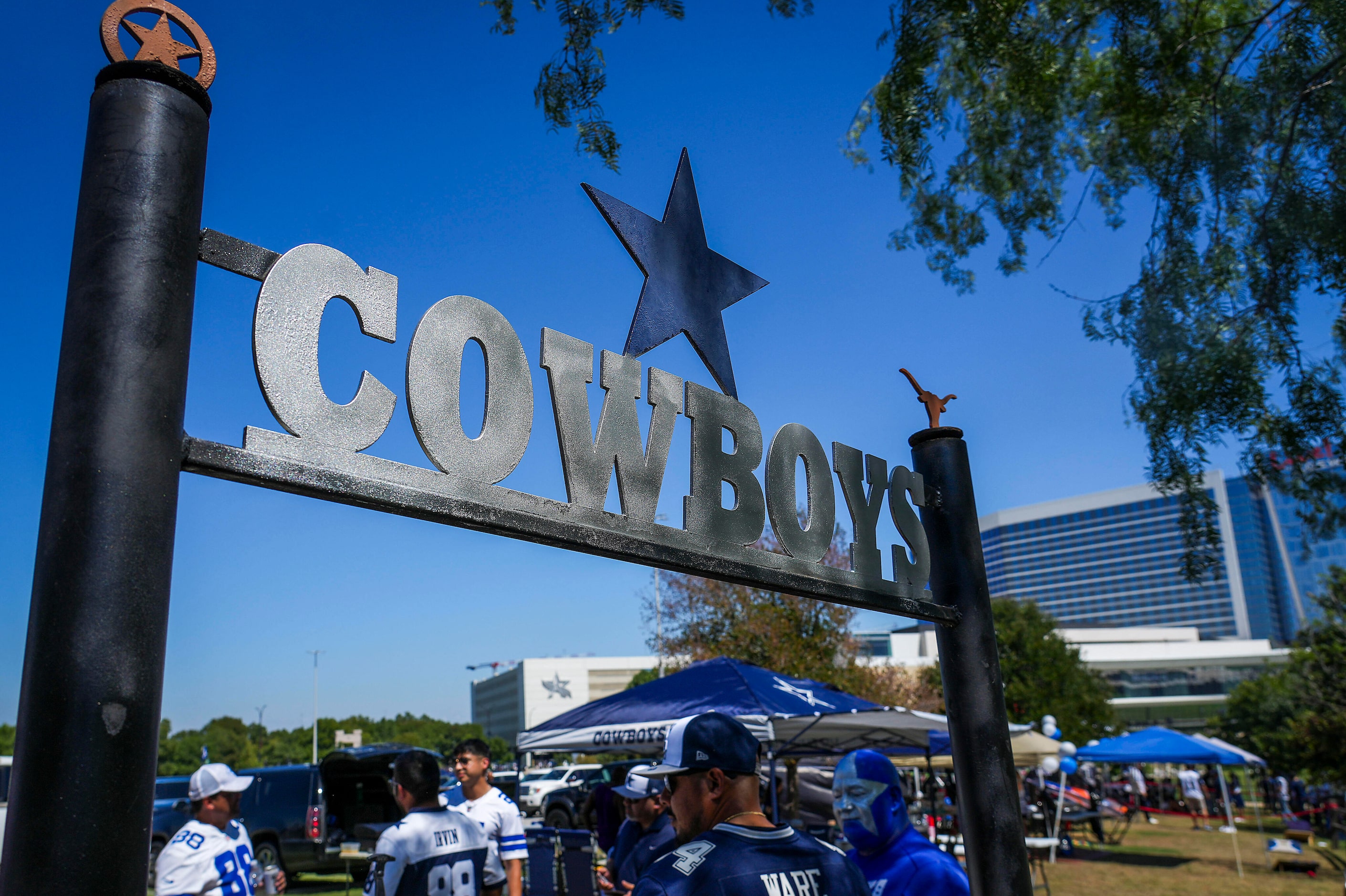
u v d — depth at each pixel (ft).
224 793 12.64
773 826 6.49
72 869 2.87
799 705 25.41
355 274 4.33
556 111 17.08
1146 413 20.58
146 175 3.54
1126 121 22.88
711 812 6.54
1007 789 7.72
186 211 3.64
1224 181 21.11
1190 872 44.39
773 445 6.52
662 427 5.64
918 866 9.69
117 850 2.97
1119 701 318.65
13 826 2.91
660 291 6.40
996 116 24.08
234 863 12.35
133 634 3.14
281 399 3.89
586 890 23.11
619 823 24.97
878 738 30.76
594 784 50.37
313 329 4.10
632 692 28.22
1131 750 54.80
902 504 7.70
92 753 2.96
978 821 7.68
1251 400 19.47
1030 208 24.17
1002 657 107.76
